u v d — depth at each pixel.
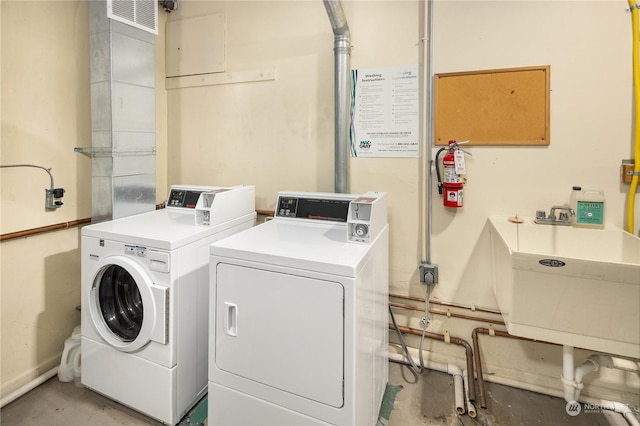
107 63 1.94
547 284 1.28
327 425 1.23
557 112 1.74
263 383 1.33
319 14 2.20
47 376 1.95
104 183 2.01
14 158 1.80
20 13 1.80
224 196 1.94
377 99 2.08
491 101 1.84
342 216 1.78
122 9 1.96
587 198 1.65
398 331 2.09
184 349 1.63
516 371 1.93
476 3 1.83
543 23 1.73
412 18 1.97
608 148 1.67
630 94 1.63
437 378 1.99
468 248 1.96
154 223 1.89
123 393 1.70
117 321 1.79
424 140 2.01
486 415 1.70
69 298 2.10
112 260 1.65
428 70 1.94
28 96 1.85
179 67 2.63
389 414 1.70
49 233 1.98
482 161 1.89
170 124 2.71
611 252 1.59
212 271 1.41
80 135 2.12
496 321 1.93
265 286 1.31
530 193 1.81
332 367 1.21
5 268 1.79
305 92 2.27
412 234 2.07
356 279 1.19
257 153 2.44
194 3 2.56
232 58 2.46
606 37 1.65
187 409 1.67
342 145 2.05
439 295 2.05
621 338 1.20
